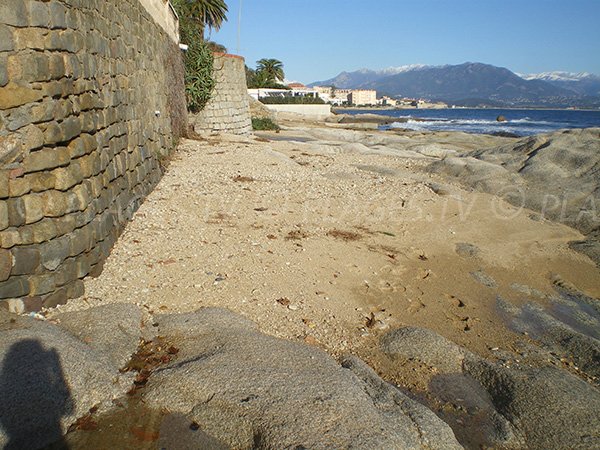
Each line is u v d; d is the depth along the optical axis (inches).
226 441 141.6
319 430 140.1
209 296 235.3
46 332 169.9
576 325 268.5
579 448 163.3
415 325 245.1
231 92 885.8
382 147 871.7
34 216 191.3
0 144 179.5
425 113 5290.4
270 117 1565.0
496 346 233.3
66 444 137.3
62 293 205.2
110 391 156.2
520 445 165.3
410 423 156.6
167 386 159.8
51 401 143.2
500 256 355.6
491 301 286.4
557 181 506.6
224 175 493.4
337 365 183.8
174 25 681.0
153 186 409.1
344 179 538.6
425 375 201.3
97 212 238.8
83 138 221.5
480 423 175.2
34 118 186.7
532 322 263.4
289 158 644.7
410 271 314.3
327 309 245.8
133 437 141.6
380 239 362.3
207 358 173.3
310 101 2502.5
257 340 191.0
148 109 413.4
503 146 664.4
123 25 332.2
